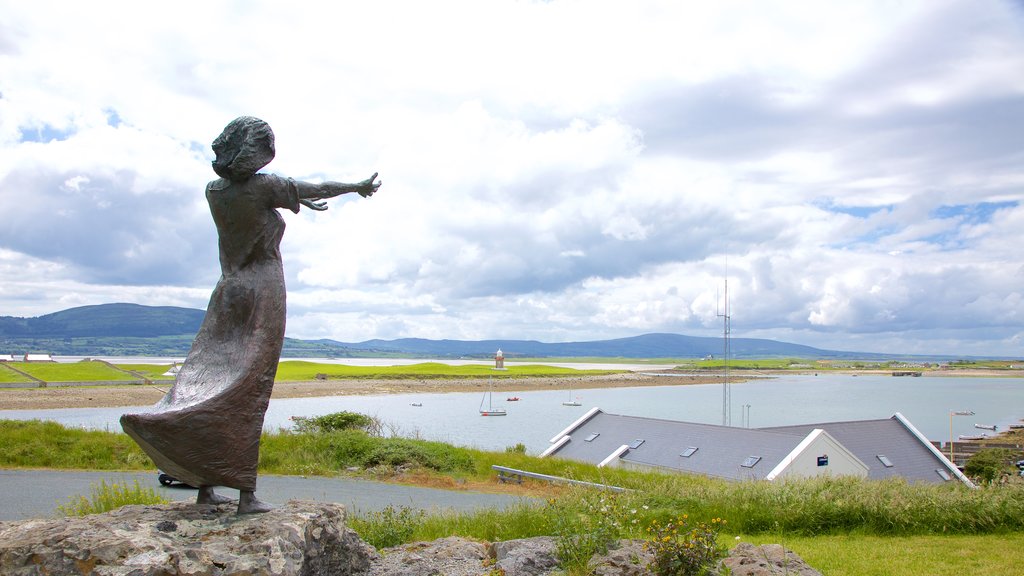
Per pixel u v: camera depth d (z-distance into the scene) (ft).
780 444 111.24
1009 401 485.56
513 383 548.31
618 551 29.71
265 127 25.99
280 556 22.00
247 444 25.03
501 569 27.55
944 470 130.41
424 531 39.52
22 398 279.28
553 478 70.13
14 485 56.70
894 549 37.04
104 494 40.57
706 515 44.47
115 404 267.80
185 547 21.29
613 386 572.51
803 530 42.34
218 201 26.18
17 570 20.02
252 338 25.59
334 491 61.62
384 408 319.27
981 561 34.14
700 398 449.48
